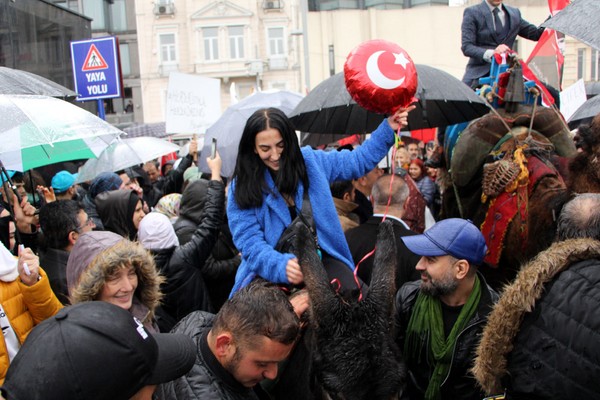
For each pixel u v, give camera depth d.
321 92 3.92
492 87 4.39
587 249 2.14
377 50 3.04
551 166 4.05
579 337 2.03
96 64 8.22
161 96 35.94
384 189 3.86
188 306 3.96
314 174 2.93
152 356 1.68
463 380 2.79
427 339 2.86
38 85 3.74
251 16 35.28
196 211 4.80
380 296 2.31
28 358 1.56
